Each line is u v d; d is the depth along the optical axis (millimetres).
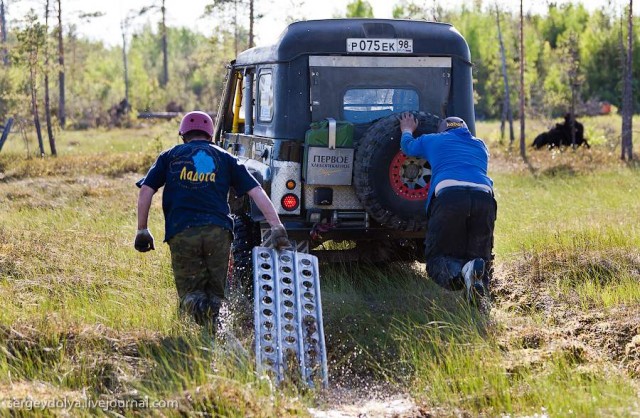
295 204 9305
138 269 9711
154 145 26516
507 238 11500
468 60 9727
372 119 9539
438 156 8359
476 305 7887
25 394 5742
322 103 9398
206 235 7023
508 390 6078
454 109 9703
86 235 11656
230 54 33125
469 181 8180
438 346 7070
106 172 23781
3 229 11555
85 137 42812
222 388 5754
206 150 7199
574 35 44000
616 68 69688
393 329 7738
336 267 10078
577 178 19875
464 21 70062
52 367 6469
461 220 8117
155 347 6820
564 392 5973
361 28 9445
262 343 6703
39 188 18672
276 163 9297
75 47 68000
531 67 60031
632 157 24828
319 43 9352
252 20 28469
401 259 10133
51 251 10359
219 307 7180
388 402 6312
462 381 6359
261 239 9383
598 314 8008
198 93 77625
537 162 24594
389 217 8914
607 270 9523
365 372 7074
